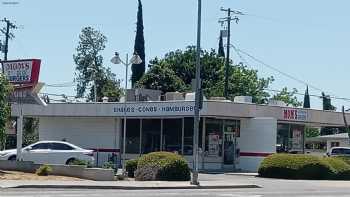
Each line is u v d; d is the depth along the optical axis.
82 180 29.75
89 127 48.78
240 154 44.28
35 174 31.58
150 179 31.22
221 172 41.66
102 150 47.94
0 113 32.19
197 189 27.64
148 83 70.12
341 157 44.44
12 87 33.22
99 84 80.50
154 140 45.44
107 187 26.58
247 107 43.59
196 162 29.11
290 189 29.27
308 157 38.28
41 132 51.31
